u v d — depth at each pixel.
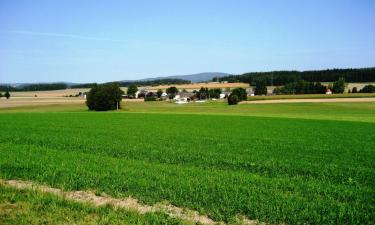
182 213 11.23
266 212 11.09
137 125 43.81
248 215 11.02
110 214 10.67
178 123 47.97
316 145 27.55
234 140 29.81
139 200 12.29
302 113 82.12
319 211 11.32
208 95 183.00
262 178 15.70
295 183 15.02
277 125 46.59
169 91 198.75
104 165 17.88
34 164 17.72
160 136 31.89
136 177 15.28
